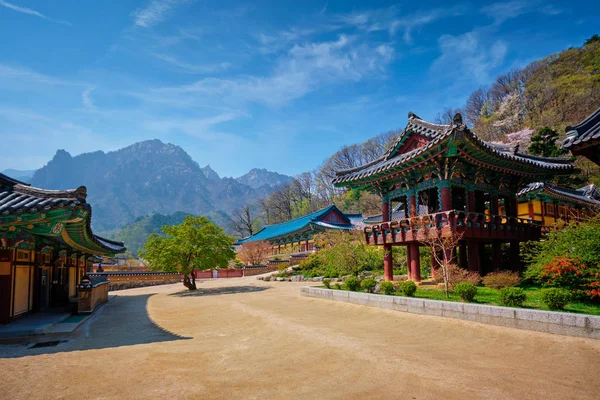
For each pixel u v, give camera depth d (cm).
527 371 654
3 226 997
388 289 1475
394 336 954
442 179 1717
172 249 2539
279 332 1016
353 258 2453
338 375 642
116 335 1067
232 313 1445
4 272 1126
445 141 1546
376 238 1967
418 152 1661
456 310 1063
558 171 2003
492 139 6819
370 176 1977
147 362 746
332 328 1069
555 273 1141
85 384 615
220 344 916
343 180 2116
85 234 1312
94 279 1848
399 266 2661
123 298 2406
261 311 1425
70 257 1953
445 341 887
